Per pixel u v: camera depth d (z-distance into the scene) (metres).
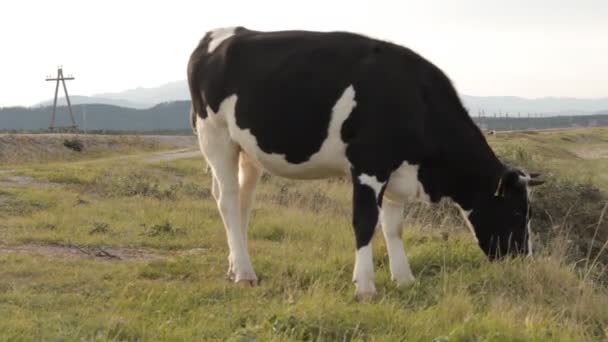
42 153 38.97
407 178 7.58
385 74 7.27
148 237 10.84
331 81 7.36
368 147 7.22
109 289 7.46
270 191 16.89
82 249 9.90
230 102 8.09
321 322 6.01
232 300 7.11
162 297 7.03
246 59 7.99
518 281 7.54
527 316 6.30
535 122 163.00
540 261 8.00
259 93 7.76
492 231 8.05
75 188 16.62
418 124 7.34
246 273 8.08
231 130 8.20
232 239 8.34
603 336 6.43
